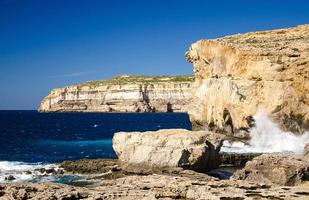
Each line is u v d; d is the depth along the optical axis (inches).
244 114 2506.2
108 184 1137.4
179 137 1517.0
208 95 2906.0
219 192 940.6
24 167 1772.9
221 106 2723.9
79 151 2613.2
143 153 1519.4
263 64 2471.7
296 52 2442.2
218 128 2792.8
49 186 1032.8
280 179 1147.9
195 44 3080.7
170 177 1157.7
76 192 938.7
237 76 2605.8
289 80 2365.9
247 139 2519.7
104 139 3503.9
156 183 1066.7
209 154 1541.6
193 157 1472.7
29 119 7322.8
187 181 1086.4
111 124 5905.5
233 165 1651.1
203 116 2962.6
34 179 1460.4
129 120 6963.6
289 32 3036.4
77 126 5433.1
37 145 3036.4
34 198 879.1
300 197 909.8
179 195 932.6
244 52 2573.8
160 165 1470.2
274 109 2368.4
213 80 2861.7
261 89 2452.0
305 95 2300.7
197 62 3090.6
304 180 1151.6
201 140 1534.2
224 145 2294.5
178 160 1450.5
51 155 2423.7
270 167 1193.4
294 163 1168.8
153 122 6378.0
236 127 2586.1
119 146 1609.3
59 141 3341.5
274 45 2662.4
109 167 1552.7
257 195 935.0
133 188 1022.4
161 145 1510.8
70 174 1525.6
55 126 5457.7
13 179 1470.2
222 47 2758.4
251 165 1235.2
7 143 3201.3
